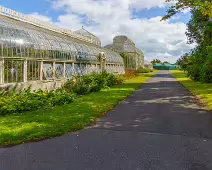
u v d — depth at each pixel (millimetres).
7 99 8859
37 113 8094
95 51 24672
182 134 5766
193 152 4613
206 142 5172
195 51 22656
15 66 11852
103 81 17141
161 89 17016
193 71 24156
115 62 33781
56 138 5496
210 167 3973
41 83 13750
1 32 11086
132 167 4000
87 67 21656
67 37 22219
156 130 6121
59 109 8797
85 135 5730
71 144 5105
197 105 9797
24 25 15055
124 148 4855
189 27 21562
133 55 48688
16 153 4621
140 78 31297
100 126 6551
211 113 8133
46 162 4215
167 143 5129
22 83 12000
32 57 13141
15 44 11781
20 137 5465
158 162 4180
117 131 6051
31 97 9531
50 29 21375
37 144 5105
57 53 16031
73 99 10828
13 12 16156
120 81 22672
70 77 17531
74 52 18797
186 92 14898
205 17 14008
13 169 3955
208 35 14617
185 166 4016
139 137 5555
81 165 4090
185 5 8422
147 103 10477
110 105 9727
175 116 7750
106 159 4324
